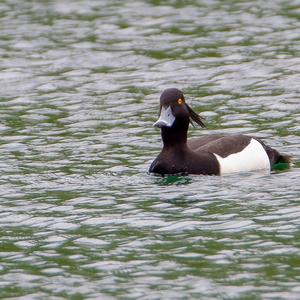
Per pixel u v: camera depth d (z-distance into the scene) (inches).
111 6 1161.4
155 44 1021.8
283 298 470.3
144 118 815.7
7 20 1117.1
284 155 703.7
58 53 1007.0
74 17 1121.4
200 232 559.8
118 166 695.1
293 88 879.1
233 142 687.1
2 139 771.4
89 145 748.0
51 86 914.1
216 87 892.0
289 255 520.1
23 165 702.5
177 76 927.7
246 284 486.9
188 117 671.1
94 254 534.3
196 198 620.7
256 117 807.7
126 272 508.1
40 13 1140.5
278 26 1057.5
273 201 607.8
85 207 611.5
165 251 533.6
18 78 940.0
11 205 619.5
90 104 858.8
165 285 490.0
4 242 557.9
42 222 588.1
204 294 477.7
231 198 617.3
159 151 730.2
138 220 583.8
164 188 642.8
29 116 832.3
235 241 543.5
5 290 492.1
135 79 925.2
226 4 1148.5
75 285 494.9
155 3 1165.1
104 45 1026.1
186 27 1069.8
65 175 677.9
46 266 521.0
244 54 978.1
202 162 668.1
